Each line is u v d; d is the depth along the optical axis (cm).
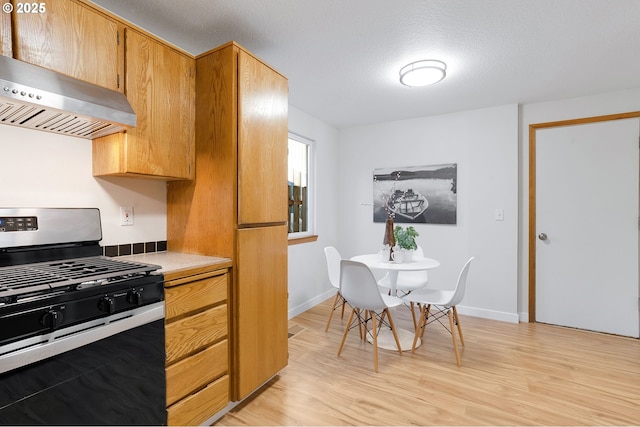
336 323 298
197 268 145
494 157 313
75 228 151
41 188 144
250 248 173
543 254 301
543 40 188
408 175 357
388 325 287
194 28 176
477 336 268
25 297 92
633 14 162
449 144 334
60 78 118
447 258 336
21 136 138
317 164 360
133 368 119
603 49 198
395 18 167
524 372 208
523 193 308
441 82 251
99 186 164
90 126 137
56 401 97
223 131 166
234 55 164
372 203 380
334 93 276
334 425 158
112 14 139
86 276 112
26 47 113
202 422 149
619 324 273
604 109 275
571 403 175
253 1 153
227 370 164
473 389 189
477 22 170
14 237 132
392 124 367
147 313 123
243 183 168
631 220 269
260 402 176
